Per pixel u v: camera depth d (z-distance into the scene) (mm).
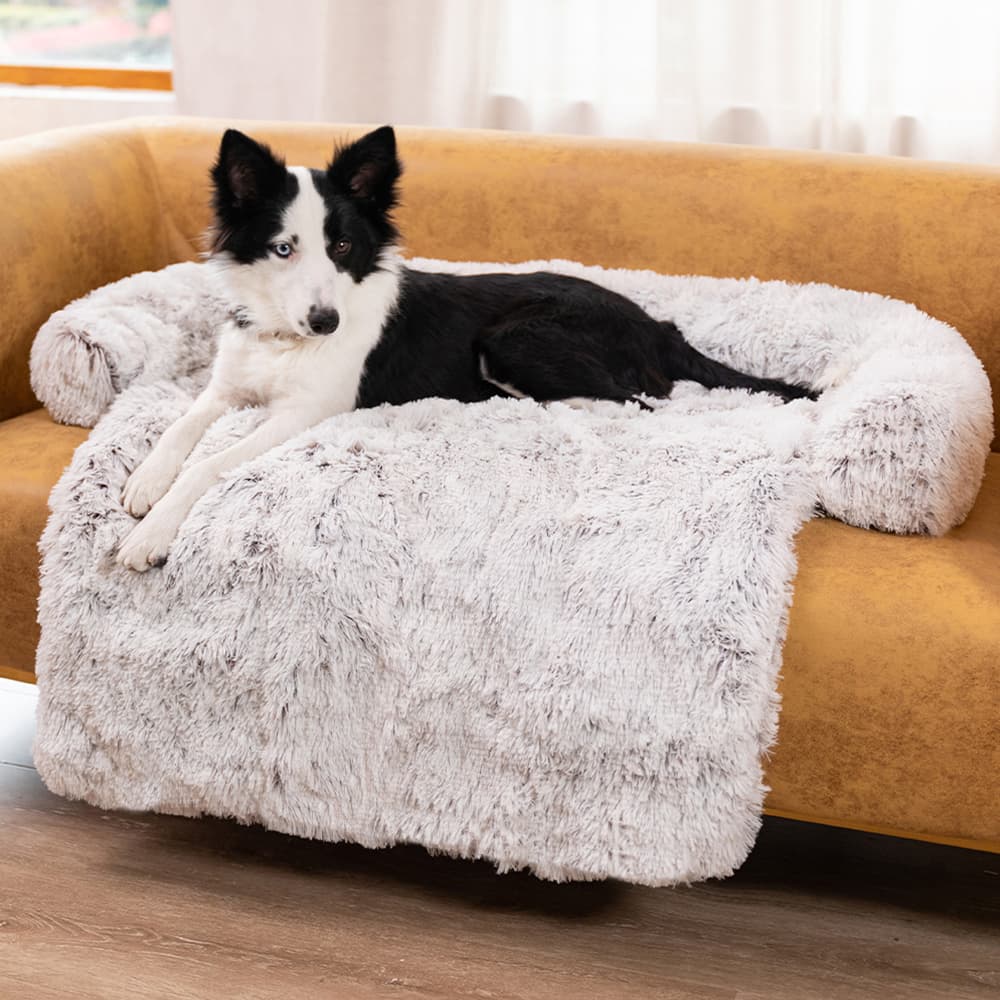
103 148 2547
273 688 1719
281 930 1752
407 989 1643
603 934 1762
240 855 1919
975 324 2336
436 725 1696
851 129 2992
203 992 1624
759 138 3035
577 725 1643
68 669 1815
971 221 2324
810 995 1650
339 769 1732
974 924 1803
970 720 1606
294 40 3242
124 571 1784
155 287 2316
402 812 1727
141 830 1971
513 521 1719
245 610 1729
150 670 1767
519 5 3076
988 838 1657
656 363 2279
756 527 1680
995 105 2863
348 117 3207
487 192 2551
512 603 1675
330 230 2035
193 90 3352
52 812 2008
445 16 3072
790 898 1852
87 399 2109
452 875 1889
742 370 2344
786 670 1650
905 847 1988
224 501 1782
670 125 3018
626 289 2410
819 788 1687
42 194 2307
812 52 2941
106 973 1651
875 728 1639
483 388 2246
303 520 1732
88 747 1830
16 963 1662
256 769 1754
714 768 1615
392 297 2174
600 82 3059
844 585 1666
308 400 2055
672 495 1735
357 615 1697
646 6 2996
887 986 1669
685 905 1829
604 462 1814
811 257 2416
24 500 1890
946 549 1756
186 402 2121
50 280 2297
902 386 1813
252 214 2045
